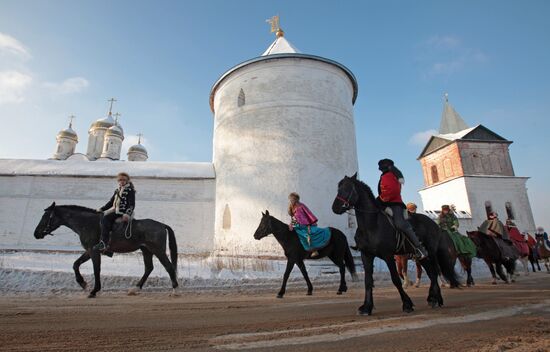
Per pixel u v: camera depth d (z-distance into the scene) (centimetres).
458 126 4659
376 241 475
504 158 4053
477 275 1409
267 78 1759
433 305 513
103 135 3738
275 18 2341
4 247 1767
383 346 282
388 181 511
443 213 1031
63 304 543
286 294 768
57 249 1766
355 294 763
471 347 278
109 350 275
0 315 430
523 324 376
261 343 294
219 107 1933
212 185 1917
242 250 1541
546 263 1730
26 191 1898
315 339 308
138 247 738
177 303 575
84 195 1908
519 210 3791
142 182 1928
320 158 1642
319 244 775
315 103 1723
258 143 1673
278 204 1558
